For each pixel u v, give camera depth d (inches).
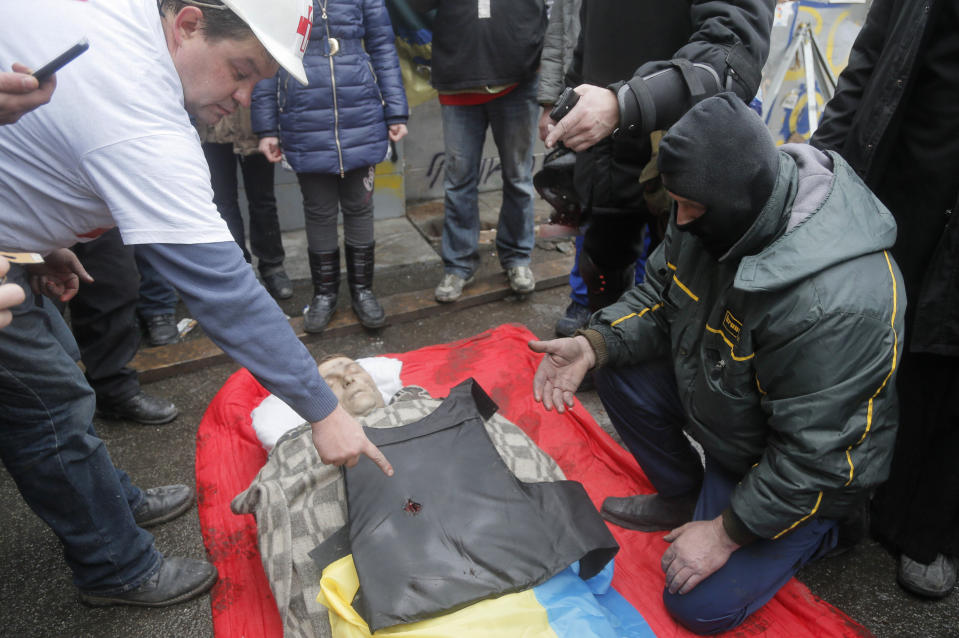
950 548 72.6
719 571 63.5
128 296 94.8
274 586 63.7
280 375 49.2
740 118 51.0
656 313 72.7
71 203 47.5
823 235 52.7
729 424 62.6
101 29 41.1
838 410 53.4
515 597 57.8
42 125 42.1
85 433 62.5
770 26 72.4
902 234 71.5
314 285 127.6
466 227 134.9
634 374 75.0
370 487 65.9
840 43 151.5
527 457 76.6
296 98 107.3
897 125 69.4
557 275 146.9
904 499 75.2
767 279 51.9
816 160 57.6
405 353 116.3
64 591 76.0
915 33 65.7
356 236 124.1
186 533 83.9
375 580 57.7
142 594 72.1
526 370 110.2
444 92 121.2
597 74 88.1
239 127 120.0
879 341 52.7
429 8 117.0
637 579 73.7
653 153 70.7
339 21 106.3
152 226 43.6
